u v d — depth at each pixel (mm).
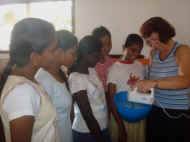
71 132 1422
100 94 1598
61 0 4090
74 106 1540
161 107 1699
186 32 3537
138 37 2096
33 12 4277
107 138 1665
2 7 4375
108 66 2111
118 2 3752
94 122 1442
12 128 917
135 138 1990
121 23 3793
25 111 920
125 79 1974
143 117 1876
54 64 1319
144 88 1670
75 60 1483
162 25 1571
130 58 2062
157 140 1804
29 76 1016
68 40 1367
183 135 1675
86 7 3906
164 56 1634
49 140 1048
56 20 4176
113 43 3854
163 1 3561
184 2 3479
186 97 1625
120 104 1892
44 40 988
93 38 1577
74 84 1459
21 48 962
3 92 973
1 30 4418
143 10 3672
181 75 1547
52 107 1068
